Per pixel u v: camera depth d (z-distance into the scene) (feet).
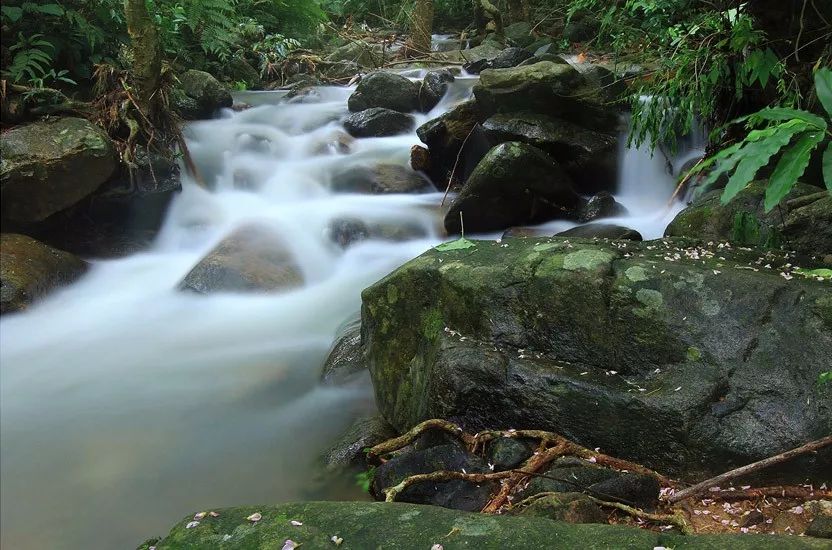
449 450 9.22
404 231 21.50
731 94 17.54
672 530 7.64
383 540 6.37
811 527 7.27
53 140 19.34
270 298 17.71
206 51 33.96
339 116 30.42
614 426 8.96
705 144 21.31
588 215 21.07
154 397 13.37
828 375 7.93
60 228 20.45
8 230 19.27
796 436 8.30
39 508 10.23
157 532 9.66
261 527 6.69
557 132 21.89
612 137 22.24
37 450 11.75
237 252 18.83
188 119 28.91
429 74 30.99
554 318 9.87
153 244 21.84
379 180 25.07
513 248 11.18
